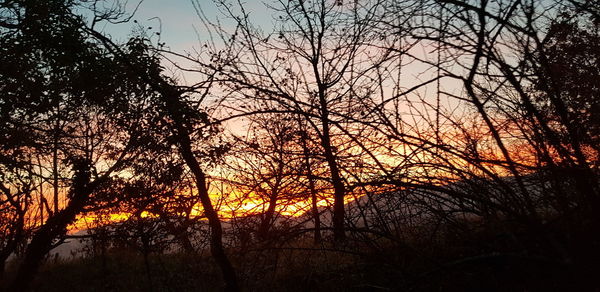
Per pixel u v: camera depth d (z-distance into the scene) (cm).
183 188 863
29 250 893
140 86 857
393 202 562
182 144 781
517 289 441
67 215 893
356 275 619
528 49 439
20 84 863
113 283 981
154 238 895
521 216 412
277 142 616
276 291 712
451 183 506
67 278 1037
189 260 1073
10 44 883
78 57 902
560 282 398
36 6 880
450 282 496
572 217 407
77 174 887
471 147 486
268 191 634
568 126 419
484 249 479
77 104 925
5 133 850
